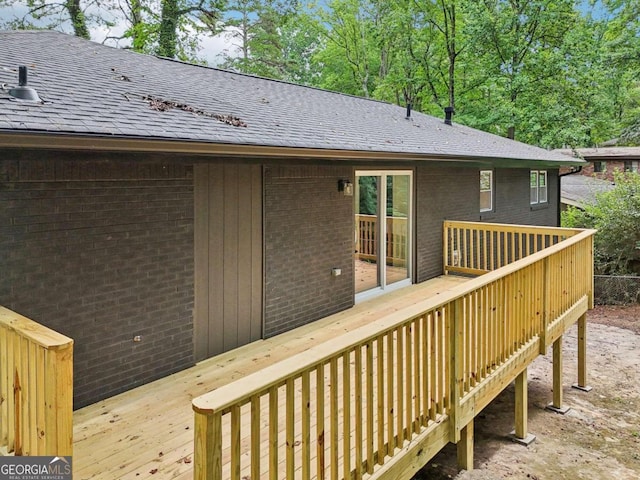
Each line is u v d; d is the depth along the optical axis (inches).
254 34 880.9
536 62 777.6
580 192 740.0
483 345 161.8
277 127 209.8
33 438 95.1
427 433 132.5
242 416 143.1
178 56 767.7
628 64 730.2
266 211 218.8
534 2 802.8
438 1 902.4
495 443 209.3
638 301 449.7
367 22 1037.8
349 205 269.4
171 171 178.1
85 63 226.8
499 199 438.0
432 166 339.9
